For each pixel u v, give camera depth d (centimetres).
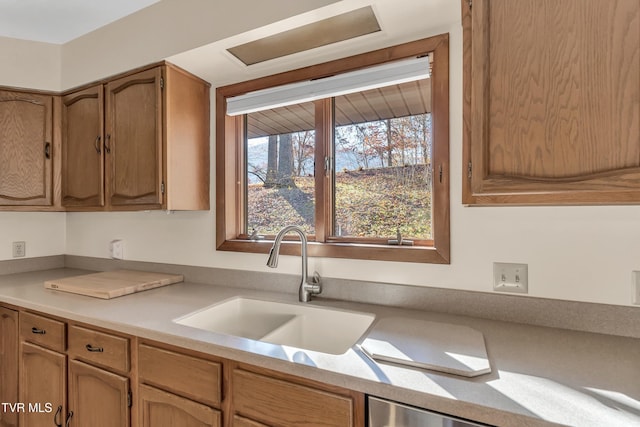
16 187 184
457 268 123
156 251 192
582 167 80
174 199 157
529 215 113
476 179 90
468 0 92
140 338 112
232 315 145
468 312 121
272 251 132
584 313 106
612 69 77
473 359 82
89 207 181
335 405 81
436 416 69
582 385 71
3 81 183
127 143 165
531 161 85
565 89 81
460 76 123
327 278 146
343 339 129
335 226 154
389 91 144
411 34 129
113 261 210
